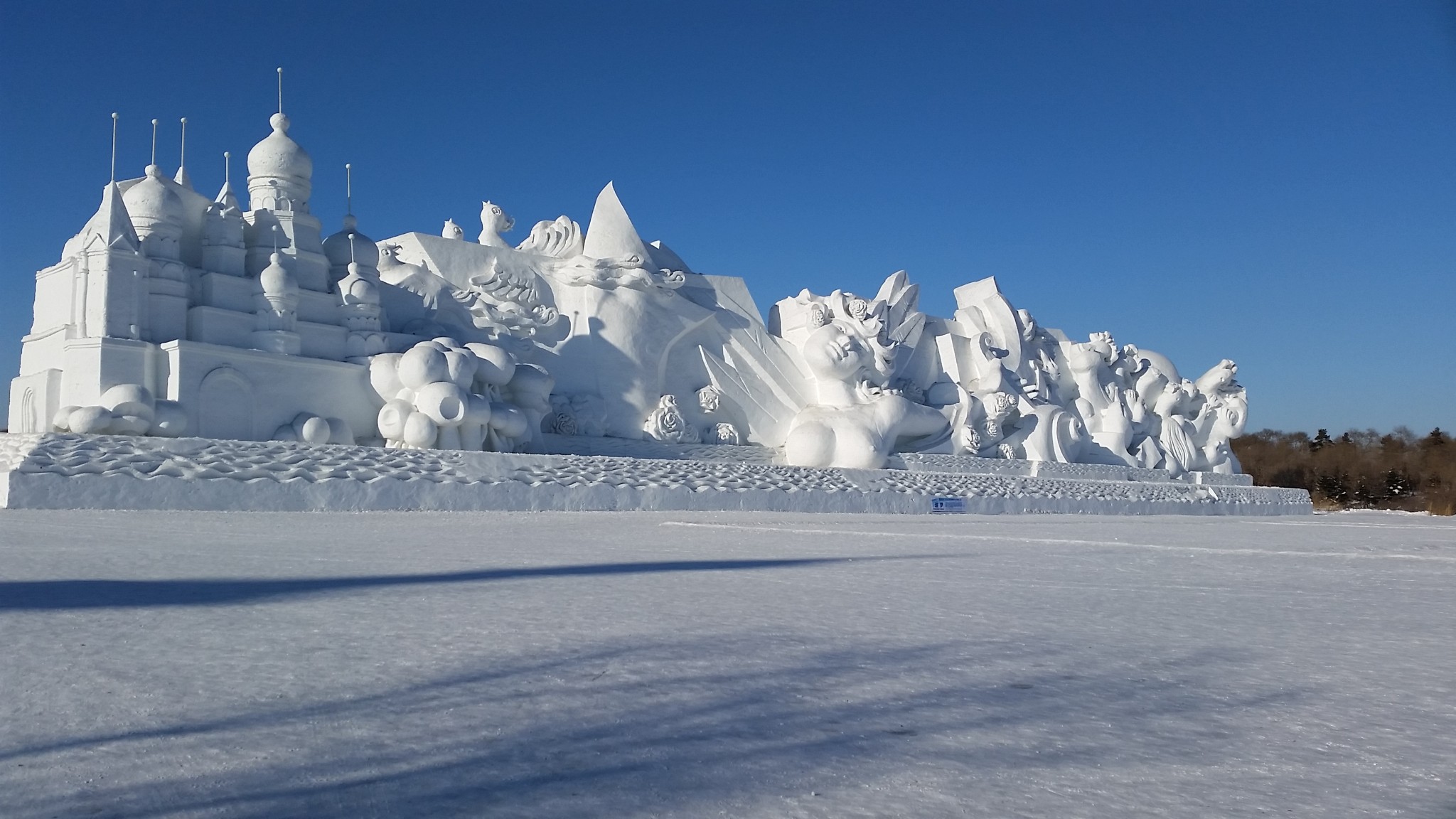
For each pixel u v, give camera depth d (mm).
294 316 20031
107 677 3975
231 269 20125
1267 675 4258
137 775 2807
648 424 25500
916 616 5797
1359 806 2596
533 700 3668
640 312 26094
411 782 2760
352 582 6902
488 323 24203
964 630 5312
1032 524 18312
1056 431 34469
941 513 24672
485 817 2494
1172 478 38156
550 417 23938
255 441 17828
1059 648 4812
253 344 19547
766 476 22234
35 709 3502
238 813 2510
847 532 13484
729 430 27375
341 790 2693
